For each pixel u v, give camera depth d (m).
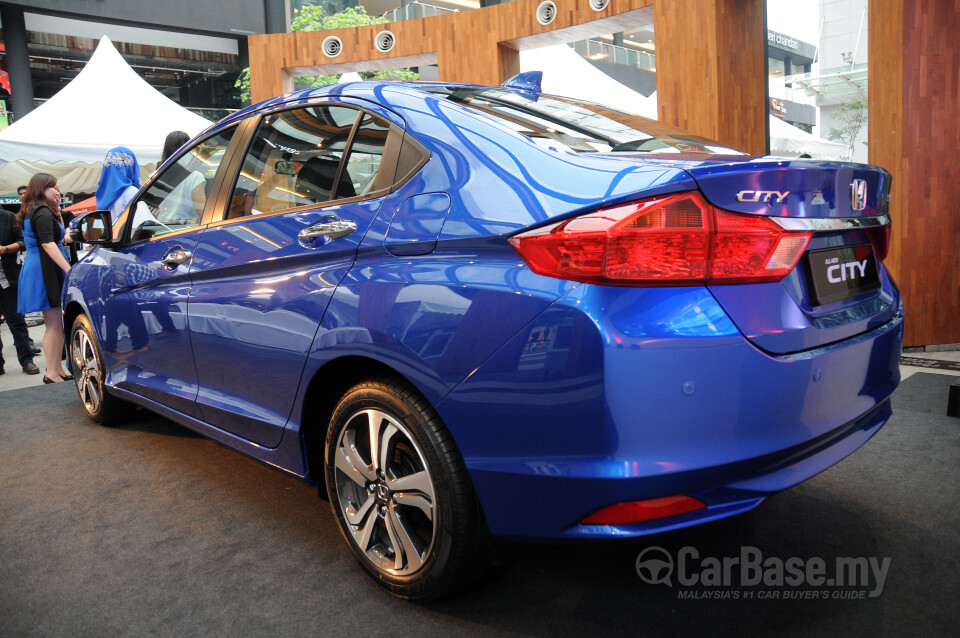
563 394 1.44
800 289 1.60
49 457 3.14
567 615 1.76
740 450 1.46
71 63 26.94
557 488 1.48
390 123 1.96
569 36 8.12
